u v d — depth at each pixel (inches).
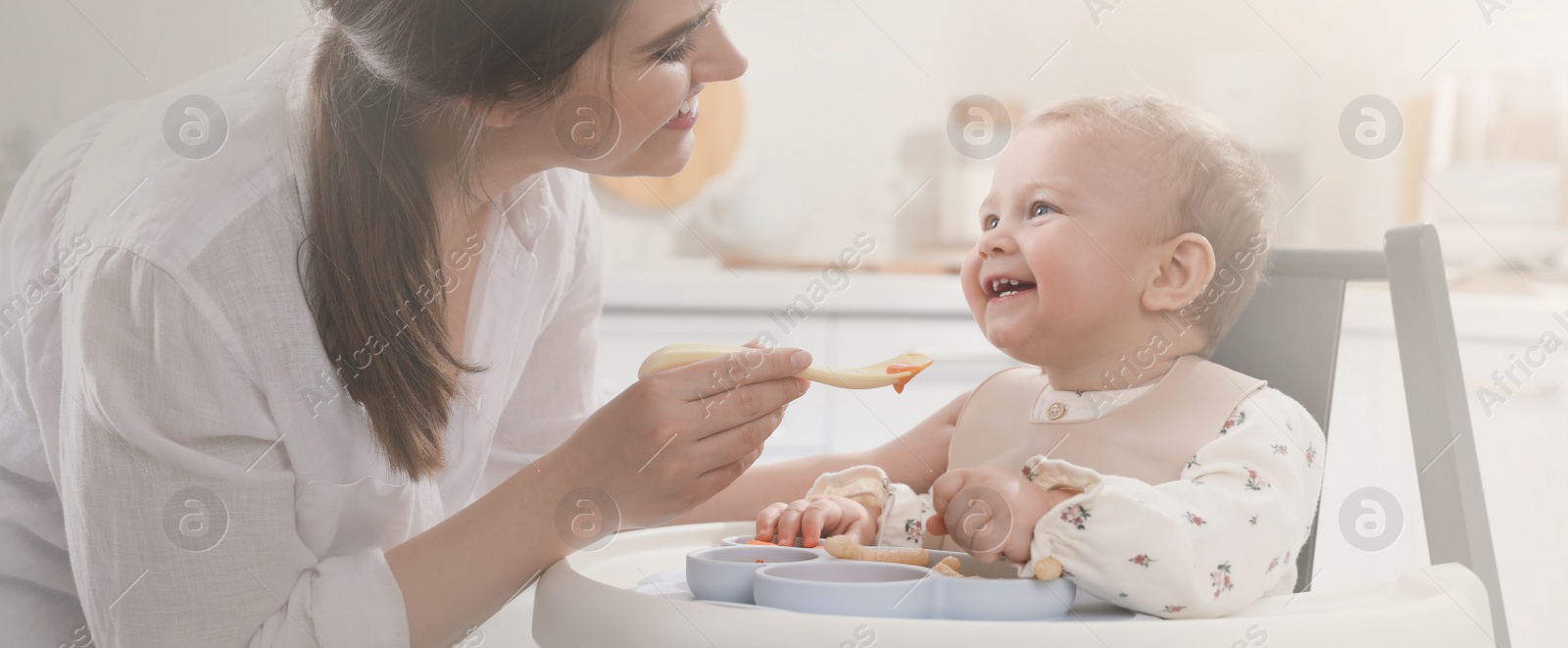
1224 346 28.8
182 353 22.2
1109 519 20.3
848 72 81.5
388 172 23.8
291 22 54.3
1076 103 28.9
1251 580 21.6
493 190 26.9
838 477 28.4
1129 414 26.6
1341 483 53.9
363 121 23.7
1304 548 27.6
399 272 24.2
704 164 80.7
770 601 19.5
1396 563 47.4
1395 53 67.4
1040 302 27.3
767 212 79.2
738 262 80.0
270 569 23.0
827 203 81.3
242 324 22.7
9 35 52.4
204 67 55.2
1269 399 25.2
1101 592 20.7
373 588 22.2
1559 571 53.4
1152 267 27.1
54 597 26.4
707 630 17.5
